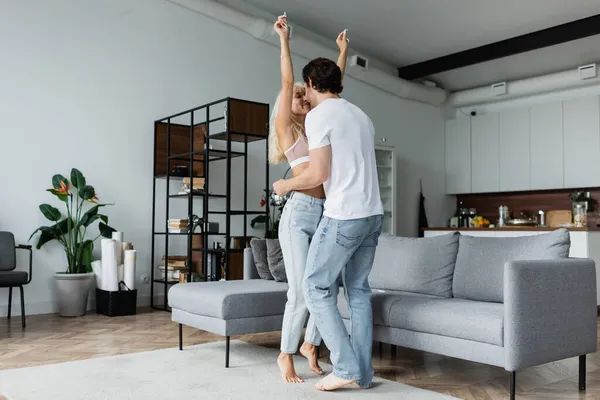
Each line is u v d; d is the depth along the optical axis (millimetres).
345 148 2664
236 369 3201
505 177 9008
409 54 8570
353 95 8453
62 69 5730
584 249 5875
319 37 8000
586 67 8055
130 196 6133
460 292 3344
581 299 2861
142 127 6238
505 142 9031
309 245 2896
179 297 3619
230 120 5402
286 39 2908
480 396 2752
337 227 2650
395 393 2740
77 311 5406
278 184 2709
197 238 6199
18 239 5434
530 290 2627
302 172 2670
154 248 6270
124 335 4379
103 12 6000
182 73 6555
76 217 5617
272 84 7375
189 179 5941
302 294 2896
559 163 8375
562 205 8656
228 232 5414
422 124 9492
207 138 5668
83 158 5836
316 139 2643
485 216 9562
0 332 4512
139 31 6246
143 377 3023
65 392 2740
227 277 5406
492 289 3164
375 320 3213
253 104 5570
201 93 6707
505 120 9047
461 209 9680
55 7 5695
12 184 5422
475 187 9391
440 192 9703
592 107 8070
